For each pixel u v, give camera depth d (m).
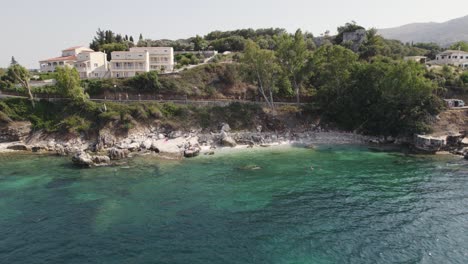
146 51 117.69
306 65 91.75
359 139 82.12
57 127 80.06
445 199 45.44
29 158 68.31
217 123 85.31
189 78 102.50
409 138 77.06
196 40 166.25
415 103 78.94
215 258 32.44
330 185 51.41
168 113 85.50
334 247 34.16
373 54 128.88
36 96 91.25
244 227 38.44
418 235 36.38
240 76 95.69
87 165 61.47
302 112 90.81
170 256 32.81
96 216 41.22
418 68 80.81
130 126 79.25
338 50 88.69
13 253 33.44
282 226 38.62
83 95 84.94
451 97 93.25
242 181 53.72
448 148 70.69
